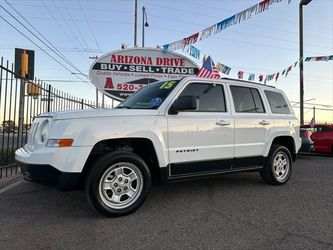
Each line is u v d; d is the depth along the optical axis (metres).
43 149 4.23
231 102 5.83
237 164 5.79
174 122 4.96
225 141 5.56
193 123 5.16
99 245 3.54
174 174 4.98
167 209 4.84
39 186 6.25
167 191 5.95
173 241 3.67
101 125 4.36
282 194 5.82
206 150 5.29
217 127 5.45
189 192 5.88
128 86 13.69
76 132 4.23
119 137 4.43
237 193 5.85
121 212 4.42
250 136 5.97
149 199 5.38
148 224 4.19
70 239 3.69
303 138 11.56
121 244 3.57
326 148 12.84
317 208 4.96
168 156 4.88
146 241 3.66
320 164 10.20
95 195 4.26
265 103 6.45
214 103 5.60
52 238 3.72
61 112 4.37
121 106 5.71
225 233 3.91
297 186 6.51
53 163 4.11
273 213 4.70
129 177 4.55
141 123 4.64
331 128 12.95
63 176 4.12
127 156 4.47
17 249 3.42
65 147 4.15
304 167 9.45
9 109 7.93
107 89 13.64
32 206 4.94
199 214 4.62
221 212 4.73
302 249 3.48
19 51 8.67
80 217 4.43
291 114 7.04
